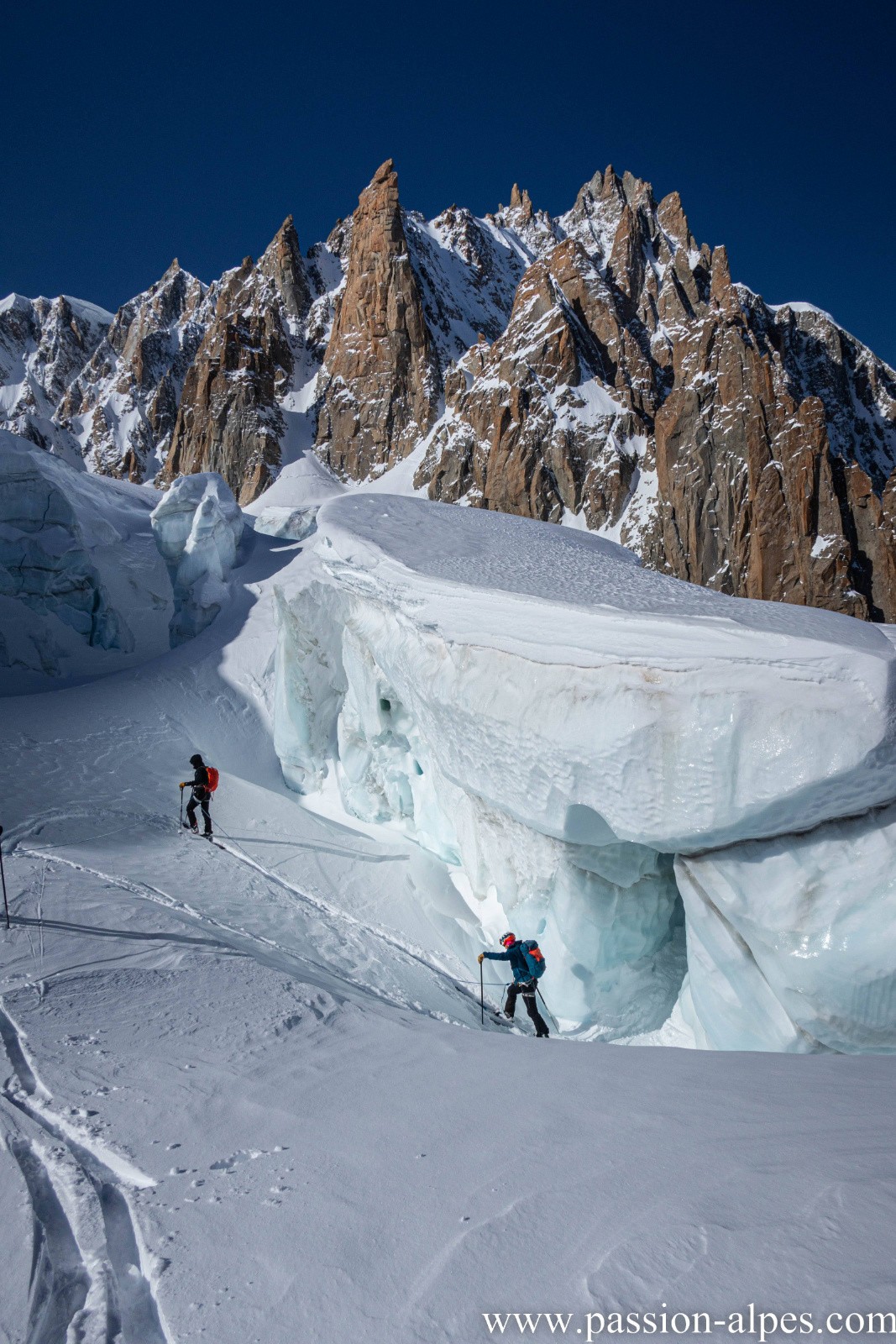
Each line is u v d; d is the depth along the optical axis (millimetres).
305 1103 3791
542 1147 3102
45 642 24422
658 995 10953
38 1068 4129
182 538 24531
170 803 14633
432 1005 8797
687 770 8336
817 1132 3039
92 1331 2098
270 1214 2662
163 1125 3506
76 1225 2652
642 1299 1988
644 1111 3480
